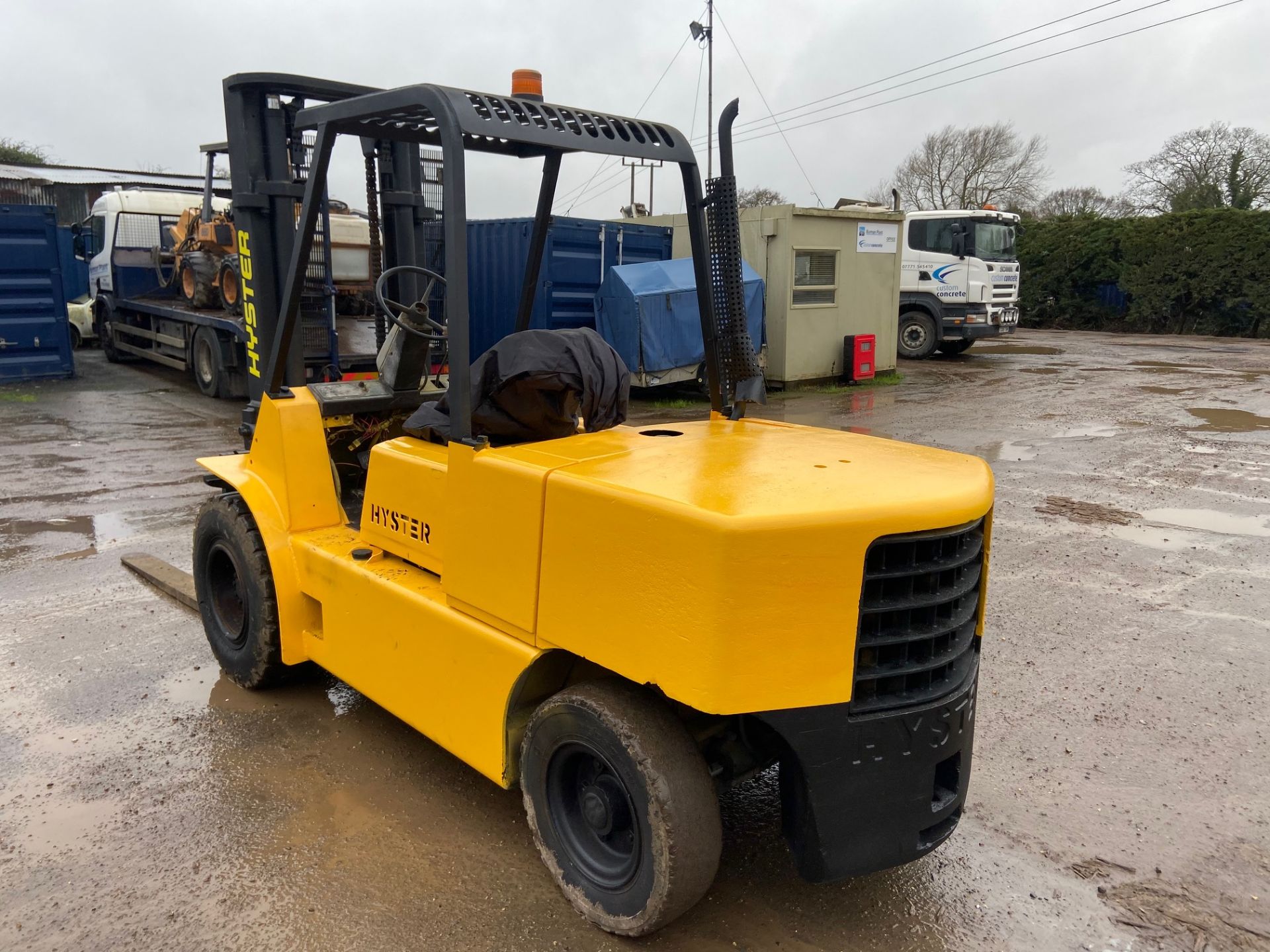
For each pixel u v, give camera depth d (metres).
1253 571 5.72
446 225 2.64
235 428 10.25
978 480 2.47
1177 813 3.19
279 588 3.63
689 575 2.11
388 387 3.94
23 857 2.86
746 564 2.06
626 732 2.35
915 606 2.31
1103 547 6.18
